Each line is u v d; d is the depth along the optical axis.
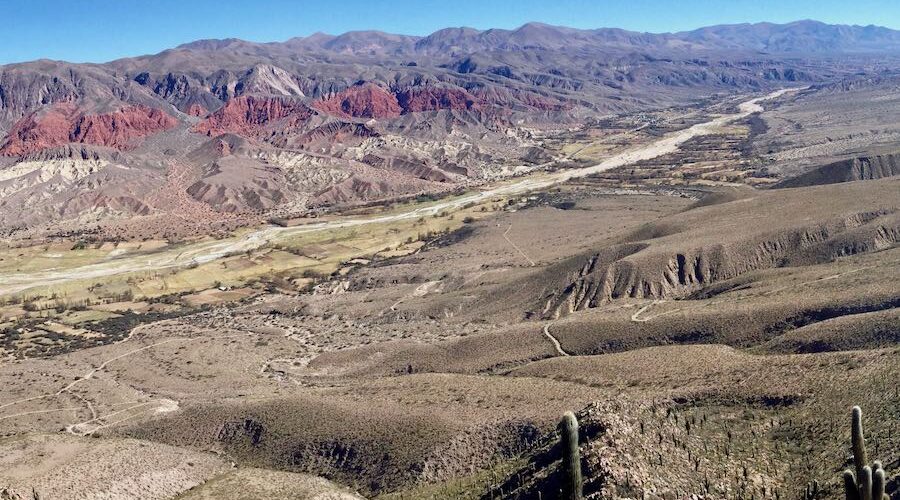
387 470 70.06
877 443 46.19
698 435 55.88
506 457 65.81
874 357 60.06
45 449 75.00
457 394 81.00
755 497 46.56
